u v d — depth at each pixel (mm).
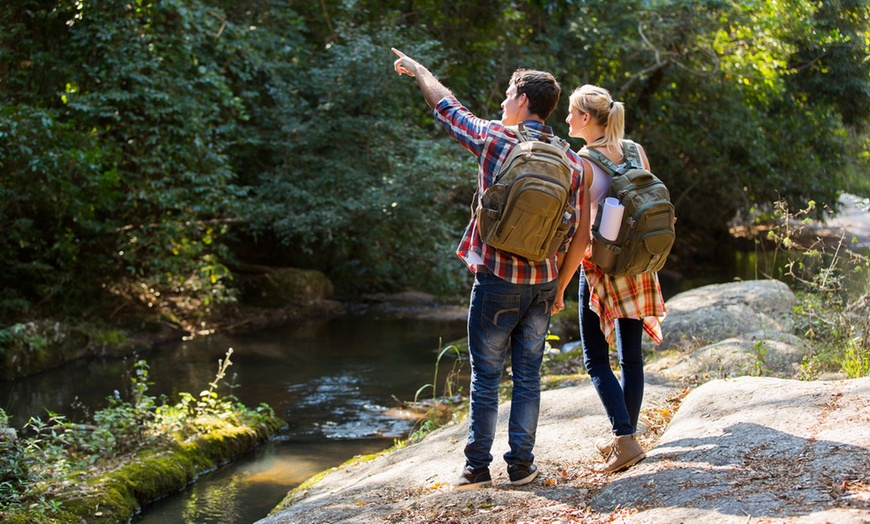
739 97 17219
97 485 5297
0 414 5773
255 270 14680
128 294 12312
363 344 11422
